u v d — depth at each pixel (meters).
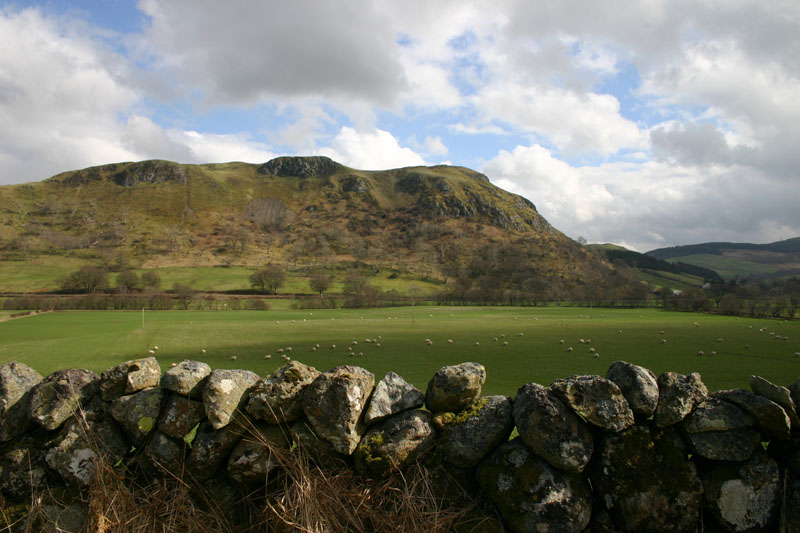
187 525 4.24
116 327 70.69
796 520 4.09
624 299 149.00
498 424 4.61
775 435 4.36
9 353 42.97
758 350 43.53
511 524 4.22
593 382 4.47
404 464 4.60
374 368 34.16
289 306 129.88
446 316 98.50
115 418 4.77
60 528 4.34
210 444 4.61
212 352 43.03
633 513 4.23
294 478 4.36
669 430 4.50
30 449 4.66
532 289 176.12
